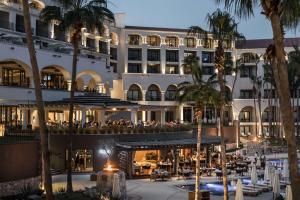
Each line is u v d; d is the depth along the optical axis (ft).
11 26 158.40
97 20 94.53
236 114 250.16
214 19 90.07
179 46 247.70
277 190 91.61
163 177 116.57
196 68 93.71
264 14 45.65
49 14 97.35
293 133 44.65
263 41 264.31
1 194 90.02
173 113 244.63
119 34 239.30
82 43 194.90
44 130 56.95
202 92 87.51
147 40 244.01
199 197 85.92
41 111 57.00
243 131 254.88
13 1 160.66
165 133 139.74
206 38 94.22
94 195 85.46
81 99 142.61
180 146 124.77
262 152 182.91
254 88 243.19
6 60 144.46
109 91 197.36
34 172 101.24
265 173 112.57
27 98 150.20
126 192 98.02
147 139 134.10
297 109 225.15
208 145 132.98
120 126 130.31
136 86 236.84
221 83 90.79
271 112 242.78
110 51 234.38
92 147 126.52
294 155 44.45
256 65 241.55
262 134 230.48
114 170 95.04
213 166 133.69
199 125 88.63
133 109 142.31
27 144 98.94
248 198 94.53
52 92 158.92
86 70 176.24
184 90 92.48
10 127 135.33
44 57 156.35
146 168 125.29
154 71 244.63
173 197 93.20
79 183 108.06
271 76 228.02
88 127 127.65
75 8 94.27
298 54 215.31
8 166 92.68
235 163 132.36
